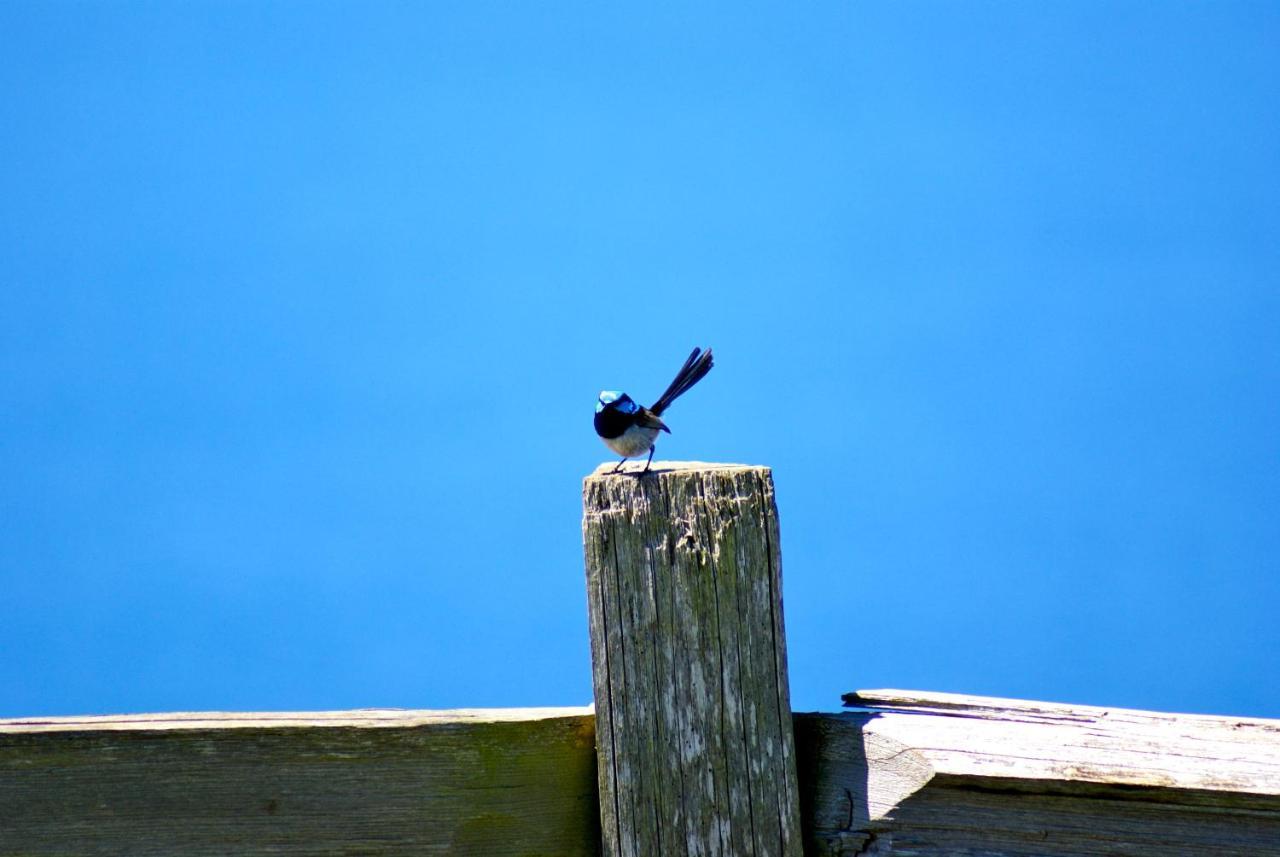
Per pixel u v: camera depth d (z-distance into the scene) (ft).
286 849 25.75
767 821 26.45
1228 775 25.04
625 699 26.73
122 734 25.49
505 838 26.53
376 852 25.99
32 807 25.27
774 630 26.96
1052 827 25.23
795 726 27.55
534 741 26.81
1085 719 27.84
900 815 25.67
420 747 26.25
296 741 25.89
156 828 25.50
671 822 26.45
